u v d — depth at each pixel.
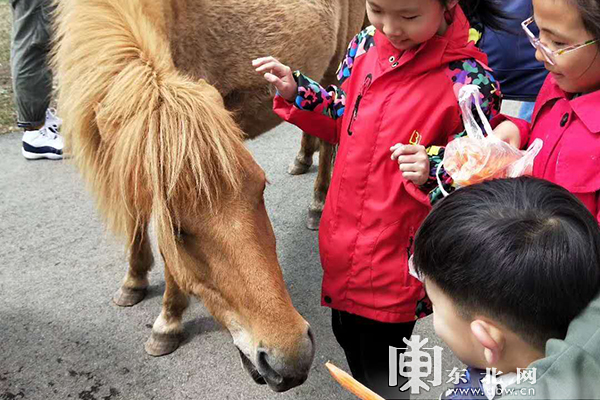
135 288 2.68
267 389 2.28
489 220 0.87
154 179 1.32
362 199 1.63
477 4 1.61
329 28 2.73
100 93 1.54
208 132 1.39
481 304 0.86
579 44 1.18
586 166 1.29
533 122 1.54
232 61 2.25
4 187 3.66
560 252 0.82
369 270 1.64
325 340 2.54
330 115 1.80
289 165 4.06
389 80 1.56
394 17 1.36
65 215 3.39
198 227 1.42
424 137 1.52
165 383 2.28
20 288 2.78
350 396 2.27
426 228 0.95
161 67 1.57
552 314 0.83
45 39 3.53
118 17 1.69
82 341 2.48
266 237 1.50
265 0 2.31
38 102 3.78
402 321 1.66
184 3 2.03
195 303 2.70
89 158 1.64
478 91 1.33
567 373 0.72
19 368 2.32
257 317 1.43
